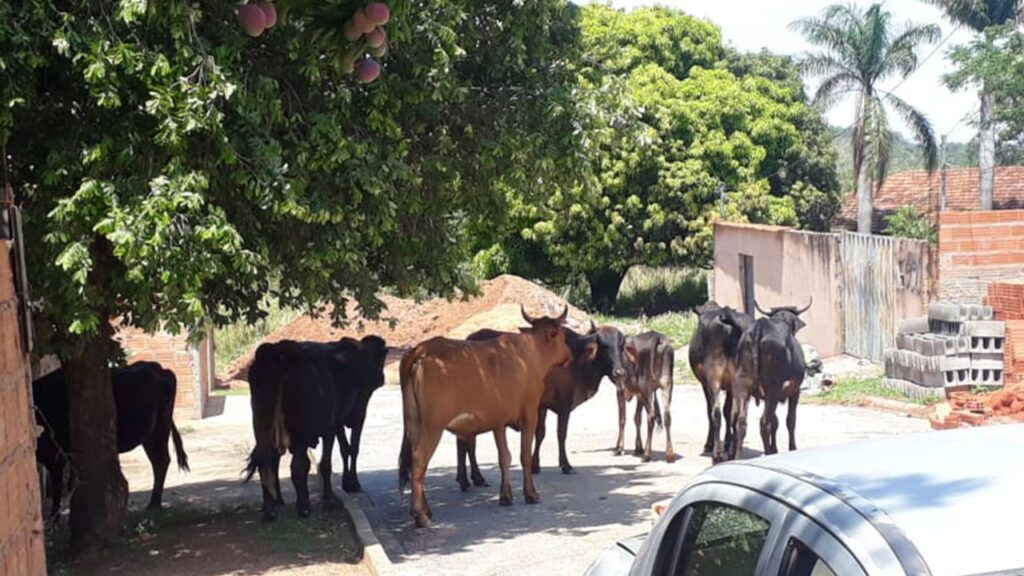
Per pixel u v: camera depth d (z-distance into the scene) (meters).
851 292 26.14
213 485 15.92
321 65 9.37
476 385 12.84
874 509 3.42
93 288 9.72
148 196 9.23
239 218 10.45
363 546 11.13
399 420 21.70
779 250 29.91
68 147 9.47
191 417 22.36
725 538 4.05
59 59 9.53
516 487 15.01
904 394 20.67
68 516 13.63
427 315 31.44
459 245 12.70
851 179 55.62
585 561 10.91
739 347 14.88
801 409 20.42
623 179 37.47
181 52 8.98
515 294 31.03
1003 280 22.81
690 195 38.06
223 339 32.78
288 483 15.90
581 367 15.55
